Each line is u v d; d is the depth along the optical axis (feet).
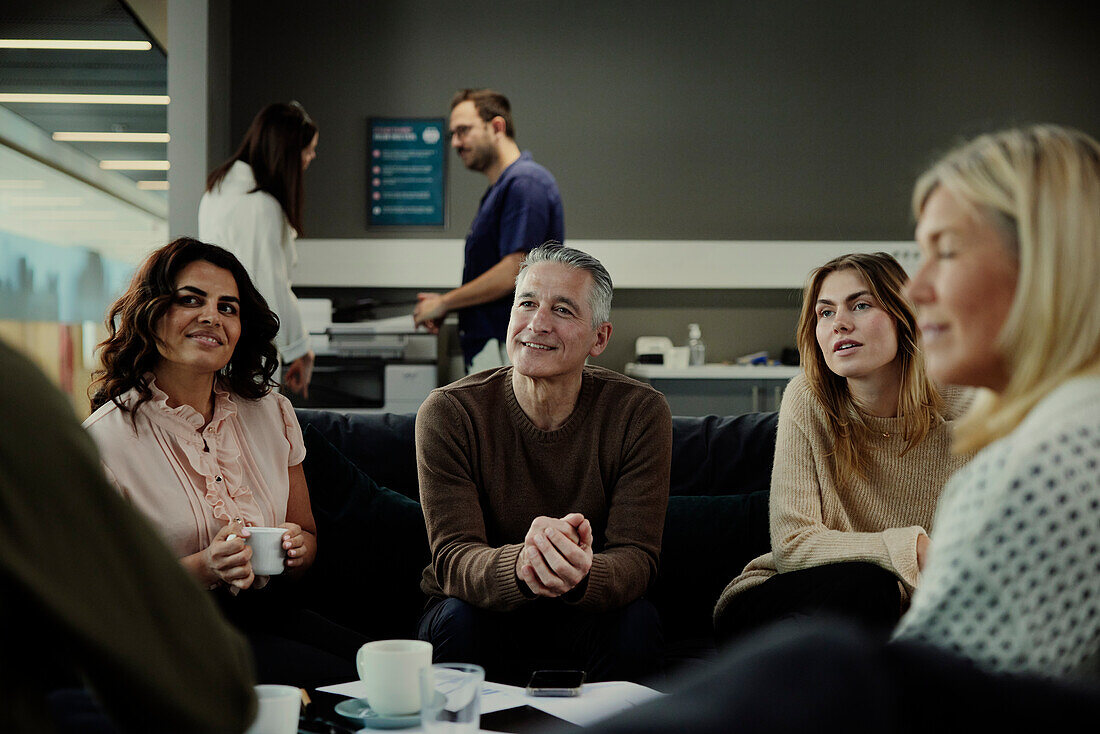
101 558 1.74
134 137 20.70
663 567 6.58
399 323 15.37
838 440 5.92
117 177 22.85
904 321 5.68
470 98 12.87
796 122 17.13
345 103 17.01
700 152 17.13
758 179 17.15
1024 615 1.79
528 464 5.89
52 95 18.71
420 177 17.08
